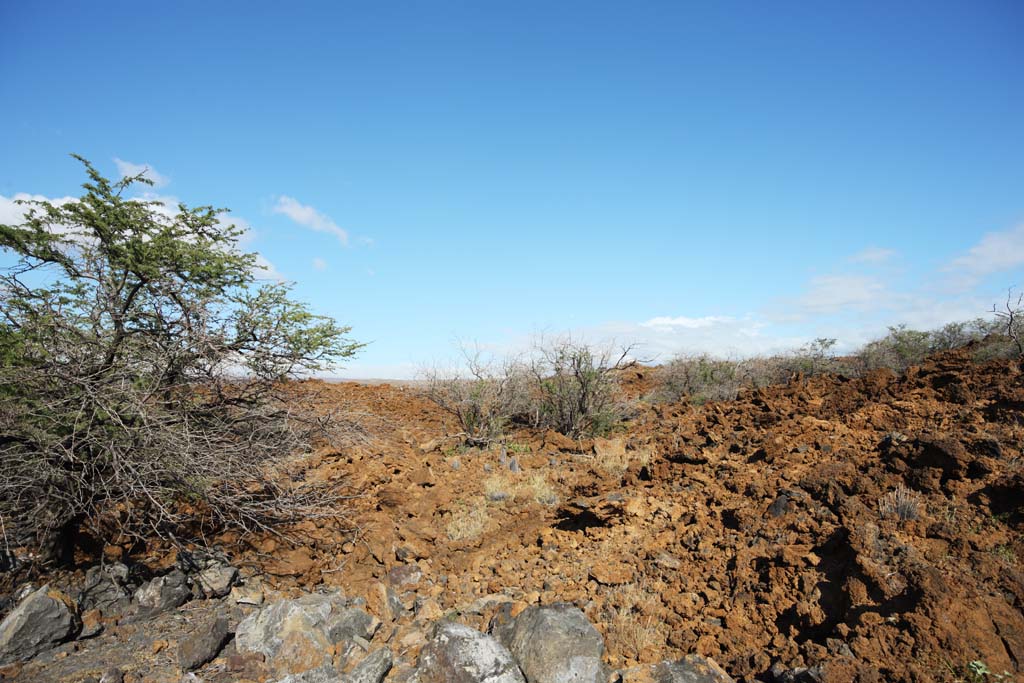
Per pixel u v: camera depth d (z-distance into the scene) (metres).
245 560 6.20
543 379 12.88
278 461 6.50
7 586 5.37
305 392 7.18
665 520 6.74
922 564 4.70
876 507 5.80
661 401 16.03
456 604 5.55
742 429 10.44
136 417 5.56
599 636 4.47
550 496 8.21
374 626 4.97
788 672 4.06
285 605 4.88
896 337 16.41
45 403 5.41
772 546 5.57
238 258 6.50
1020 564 4.73
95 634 4.99
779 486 6.67
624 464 9.64
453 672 4.15
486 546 6.88
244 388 6.47
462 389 12.33
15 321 5.60
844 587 4.73
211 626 4.73
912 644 4.10
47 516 5.54
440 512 7.88
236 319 6.23
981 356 11.70
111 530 6.15
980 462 5.93
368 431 7.75
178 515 5.86
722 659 4.44
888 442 7.29
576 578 5.75
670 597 5.24
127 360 5.80
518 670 4.21
